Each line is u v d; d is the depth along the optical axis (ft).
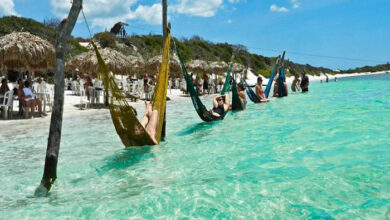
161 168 14.58
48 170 11.73
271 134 21.63
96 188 12.17
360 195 10.64
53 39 92.79
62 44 11.16
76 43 100.12
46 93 35.60
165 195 11.11
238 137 21.07
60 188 12.26
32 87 37.32
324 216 9.21
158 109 19.90
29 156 17.22
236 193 11.07
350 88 73.56
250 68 178.29
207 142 19.80
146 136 17.89
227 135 21.86
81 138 21.90
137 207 10.20
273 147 17.88
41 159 16.69
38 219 9.62
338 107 35.29
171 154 17.07
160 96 20.35
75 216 9.73
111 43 116.88
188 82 24.43
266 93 50.06
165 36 21.09
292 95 55.88
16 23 86.02
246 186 11.70
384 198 10.33
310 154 16.01
